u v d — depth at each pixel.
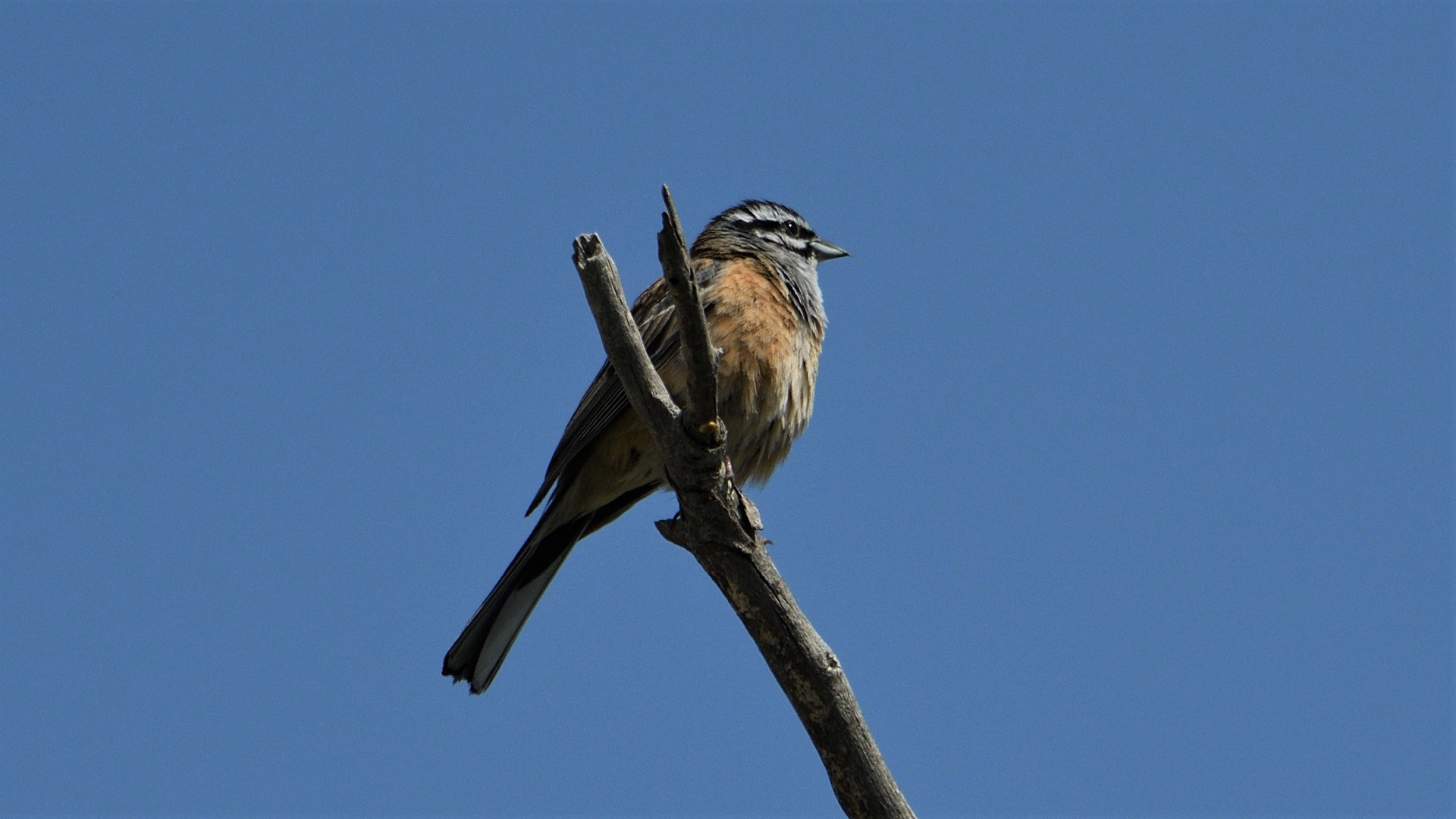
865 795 8.84
